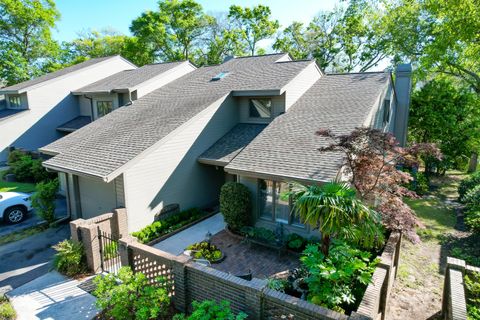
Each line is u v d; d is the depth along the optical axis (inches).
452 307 206.7
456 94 831.7
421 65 753.6
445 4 618.8
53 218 515.5
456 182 821.9
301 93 630.5
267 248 411.8
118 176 436.5
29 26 1355.8
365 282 223.5
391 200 346.0
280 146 466.6
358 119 479.8
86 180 506.9
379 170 355.6
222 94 602.9
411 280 324.2
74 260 350.0
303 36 1459.2
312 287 235.8
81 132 646.5
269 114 601.3
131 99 800.3
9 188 707.4
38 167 755.4
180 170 517.0
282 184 433.1
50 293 314.2
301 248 396.8
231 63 823.1
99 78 1059.9
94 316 274.2
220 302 235.0
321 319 190.1
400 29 857.5
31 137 939.3
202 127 549.6
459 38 623.5
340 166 358.6
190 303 263.6
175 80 851.4
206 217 533.0
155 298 246.4
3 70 1332.4
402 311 270.2
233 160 466.6
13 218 522.9
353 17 1252.5
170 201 506.0
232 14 1491.1
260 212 464.8
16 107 998.4
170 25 1498.5
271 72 655.1
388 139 332.5
